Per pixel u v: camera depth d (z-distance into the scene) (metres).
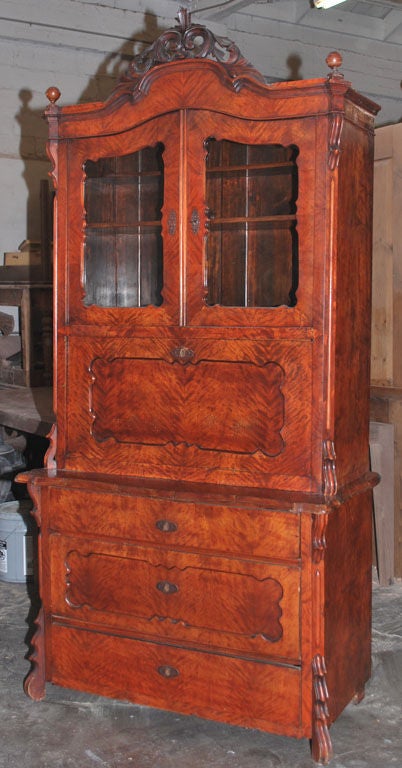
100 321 2.85
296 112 2.49
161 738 2.68
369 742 2.65
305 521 2.48
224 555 2.61
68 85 5.77
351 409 2.76
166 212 2.72
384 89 7.09
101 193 2.96
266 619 2.56
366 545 2.92
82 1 5.65
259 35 6.40
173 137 2.68
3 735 2.69
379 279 4.14
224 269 3.00
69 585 2.86
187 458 2.75
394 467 4.13
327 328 2.52
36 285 5.08
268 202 2.94
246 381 2.66
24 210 5.73
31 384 5.16
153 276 2.99
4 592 4.03
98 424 2.90
